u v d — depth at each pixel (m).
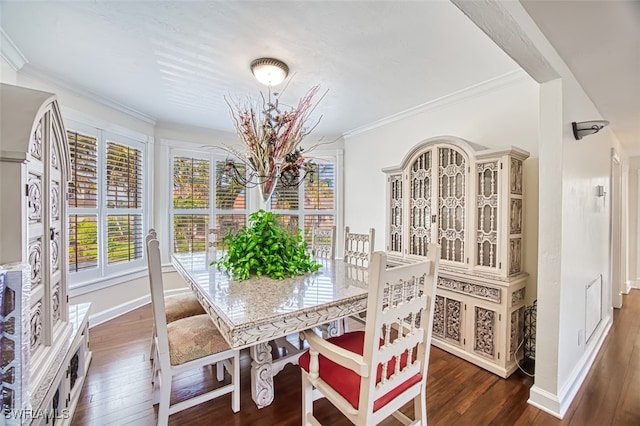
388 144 3.50
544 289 1.69
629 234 4.33
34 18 1.63
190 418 1.58
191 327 1.60
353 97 2.79
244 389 1.85
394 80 2.41
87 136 2.78
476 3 1.10
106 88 2.60
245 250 1.90
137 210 3.34
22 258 1.07
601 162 2.52
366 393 1.04
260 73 2.19
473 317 2.16
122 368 2.05
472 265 2.19
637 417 1.62
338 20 1.64
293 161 2.06
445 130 2.85
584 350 2.12
